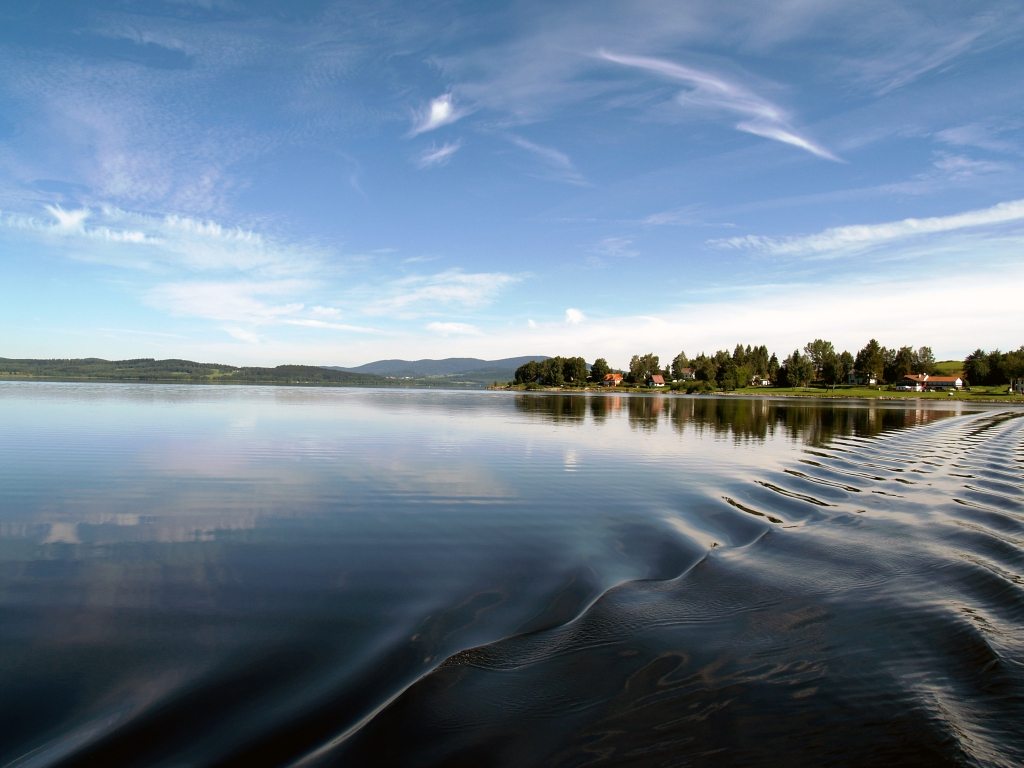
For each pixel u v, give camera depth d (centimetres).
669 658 713
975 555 1157
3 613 812
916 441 3650
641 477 2103
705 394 16862
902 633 787
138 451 2508
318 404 7075
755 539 1286
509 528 1351
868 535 1318
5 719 566
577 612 856
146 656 700
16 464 2125
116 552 1109
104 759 513
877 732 566
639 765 516
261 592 918
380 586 957
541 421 4906
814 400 12119
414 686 641
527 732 562
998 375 18225
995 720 589
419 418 4916
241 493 1675
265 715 584
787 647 744
